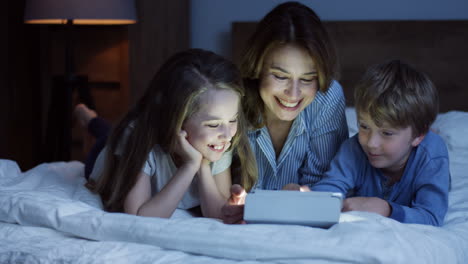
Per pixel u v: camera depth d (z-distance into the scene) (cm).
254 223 95
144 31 274
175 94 115
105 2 237
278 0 300
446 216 124
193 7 310
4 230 99
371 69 124
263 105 134
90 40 272
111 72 272
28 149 292
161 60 288
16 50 281
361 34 282
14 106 280
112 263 82
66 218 97
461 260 93
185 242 87
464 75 275
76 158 275
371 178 129
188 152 116
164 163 125
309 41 116
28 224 101
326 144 141
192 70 115
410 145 121
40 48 283
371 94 117
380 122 116
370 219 96
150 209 112
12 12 278
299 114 134
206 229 88
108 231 93
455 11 281
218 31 309
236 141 127
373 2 289
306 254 80
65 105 263
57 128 264
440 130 203
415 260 79
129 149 121
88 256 85
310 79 121
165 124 117
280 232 85
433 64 277
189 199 129
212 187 124
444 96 277
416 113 116
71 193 131
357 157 130
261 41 121
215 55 122
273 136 142
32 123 293
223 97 113
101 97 276
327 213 91
